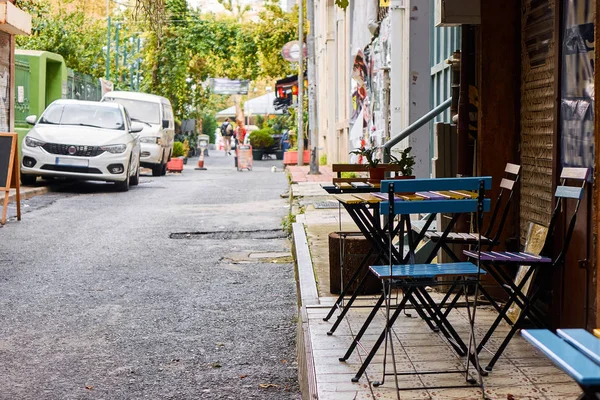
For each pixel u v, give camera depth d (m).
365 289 7.36
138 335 7.09
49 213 15.61
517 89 6.82
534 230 6.13
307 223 12.47
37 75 25.39
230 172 33.84
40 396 5.50
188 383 5.84
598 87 4.98
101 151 20.11
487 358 5.35
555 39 5.62
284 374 6.08
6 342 6.80
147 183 25.16
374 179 7.33
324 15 32.81
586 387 2.44
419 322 6.37
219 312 7.95
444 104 9.80
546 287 5.92
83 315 7.75
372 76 17.88
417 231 8.17
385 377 5.00
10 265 10.18
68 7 38.28
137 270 10.02
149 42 44.91
